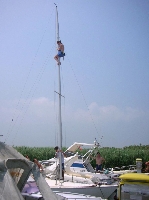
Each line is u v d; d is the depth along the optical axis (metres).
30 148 28.56
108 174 13.58
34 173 6.74
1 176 5.68
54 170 13.36
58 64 13.56
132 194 7.53
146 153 27.91
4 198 5.35
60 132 13.17
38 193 8.00
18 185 6.83
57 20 13.86
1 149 6.82
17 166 6.59
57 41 13.55
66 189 11.26
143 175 7.79
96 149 15.87
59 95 13.44
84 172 13.77
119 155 26.78
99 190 11.74
